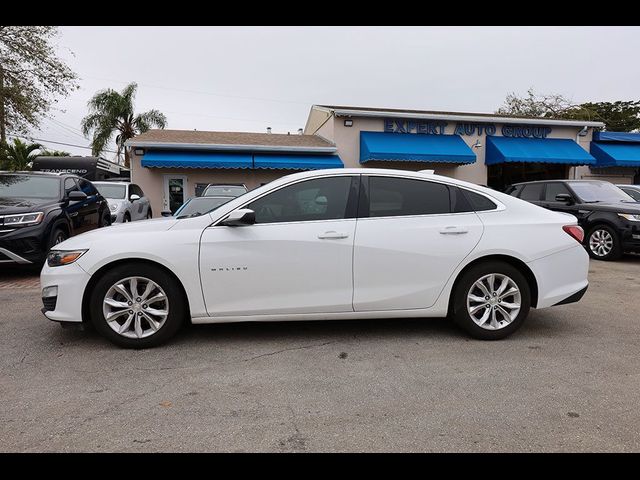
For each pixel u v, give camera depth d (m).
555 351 3.96
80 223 8.59
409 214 4.20
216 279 3.94
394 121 17.83
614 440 2.60
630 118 35.09
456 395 3.14
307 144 17.80
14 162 29.50
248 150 16.70
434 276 4.13
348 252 4.03
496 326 4.21
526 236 4.21
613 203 9.33
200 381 3.35
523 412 2.91
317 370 3.55
